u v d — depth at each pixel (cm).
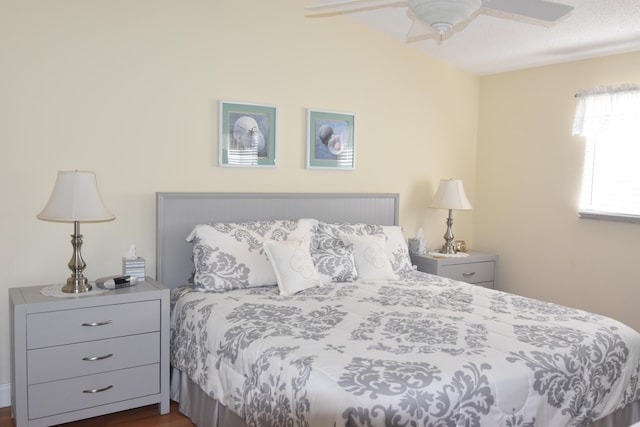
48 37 277
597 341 210
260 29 344
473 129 461
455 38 373
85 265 266
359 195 389
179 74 317
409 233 431
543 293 410
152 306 264
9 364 276
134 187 307
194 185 326
